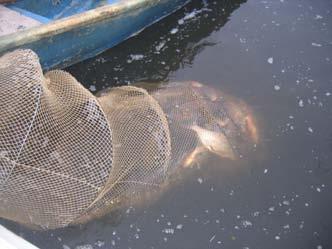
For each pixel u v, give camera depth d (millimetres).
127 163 2051
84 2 2941
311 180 2406
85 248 2133
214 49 2949
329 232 2258
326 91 2766
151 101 2166
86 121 1828
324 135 2576
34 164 1742
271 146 2496
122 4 2711
